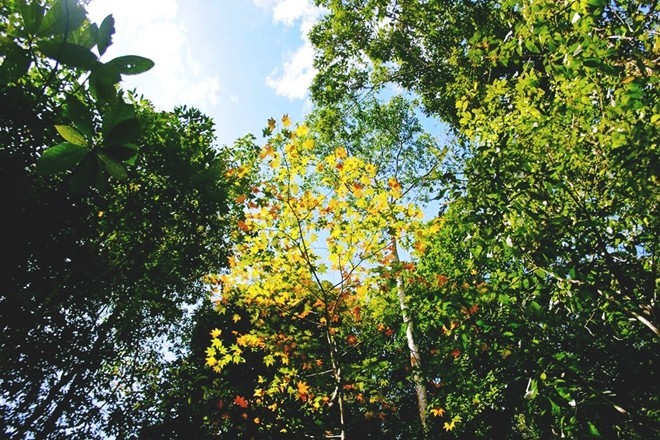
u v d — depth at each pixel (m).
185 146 5.28
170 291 6.21
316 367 4.91
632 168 2.52
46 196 3.52
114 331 6.72
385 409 5.24
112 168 0.89
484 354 3.89
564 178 3.36
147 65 0.89
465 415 5.78
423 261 6.09
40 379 5.76
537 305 3.02
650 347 3.47
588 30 2.54
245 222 4.55
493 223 3.12
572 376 2.82
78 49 0.83
